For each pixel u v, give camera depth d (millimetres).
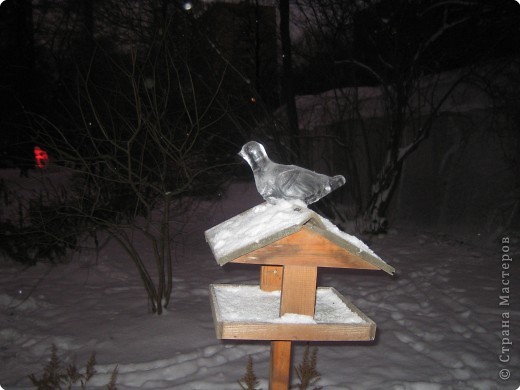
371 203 10258
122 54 6820
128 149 4602
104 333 4602
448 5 9695
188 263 7648
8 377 3805
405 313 5457
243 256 2258
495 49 9297
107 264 7223
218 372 3789
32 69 9164
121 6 6883
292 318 2371
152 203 5352
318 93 12273
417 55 9453
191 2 7551
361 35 10414
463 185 9836
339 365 4000
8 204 8273
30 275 6641
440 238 9594
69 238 6926
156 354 4117
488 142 9336
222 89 7211
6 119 7602
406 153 9766
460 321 5207
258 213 2615
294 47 10281
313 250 2309
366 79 12594
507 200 9039
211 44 7395
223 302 2672
